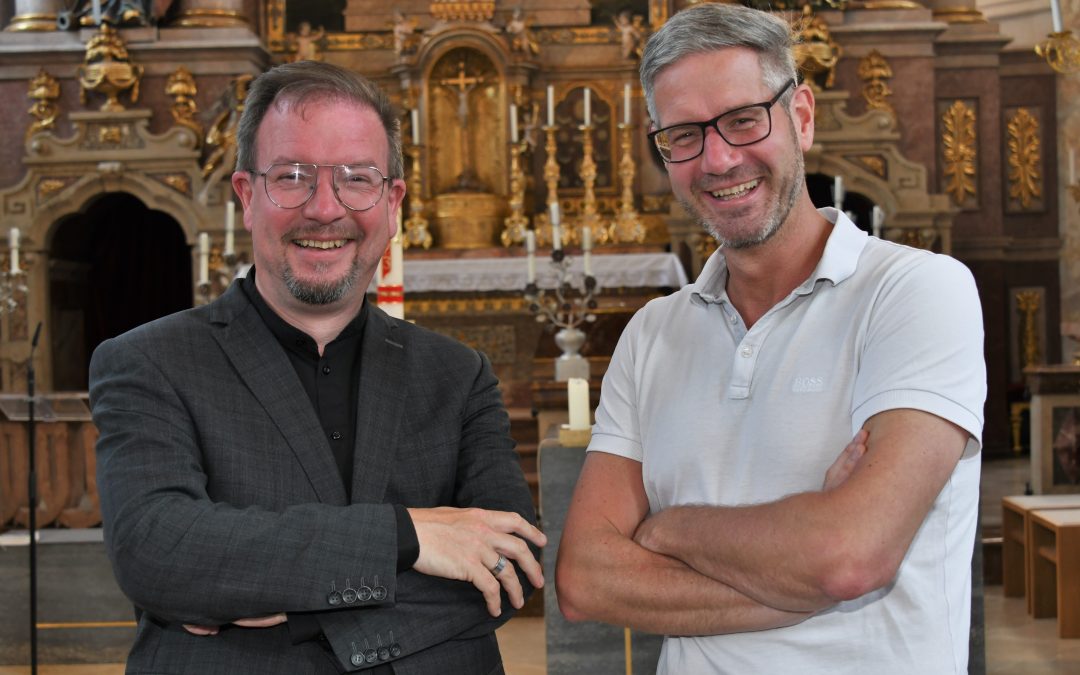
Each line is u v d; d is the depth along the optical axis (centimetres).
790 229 177
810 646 164
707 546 163
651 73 177
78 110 938
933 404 155
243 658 170
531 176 986
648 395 190
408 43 957
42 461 532
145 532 161
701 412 180
